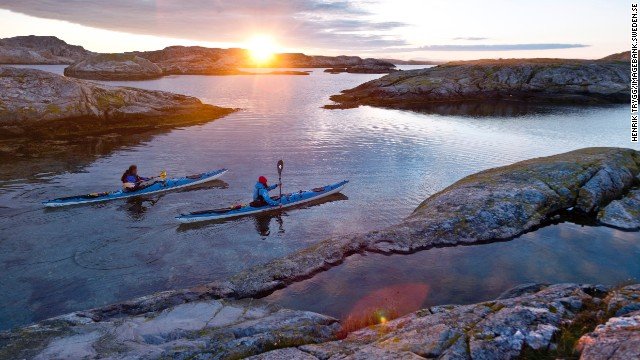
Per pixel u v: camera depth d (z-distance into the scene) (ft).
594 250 47.16
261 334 27.81
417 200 67.56
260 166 86.02
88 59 382.63
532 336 22.79
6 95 108.27
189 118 138.92
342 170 83.76
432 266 43.88
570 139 117.08
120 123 124.36
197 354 25.71
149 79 366.84
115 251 50.03
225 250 50.70
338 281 40.98
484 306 28.66
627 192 60.13
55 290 41.47
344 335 29.55
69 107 115.34
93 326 30.89
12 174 78.07
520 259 45.32
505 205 54.29
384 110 178.81
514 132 128.06
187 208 64.03
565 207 56.70
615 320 21.30
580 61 275.39
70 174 78.79
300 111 168.55
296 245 52.19
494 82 232.12
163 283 43.11
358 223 58.85
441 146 106.83
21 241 52.03
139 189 68.54
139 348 27.35
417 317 29.53
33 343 28.48
